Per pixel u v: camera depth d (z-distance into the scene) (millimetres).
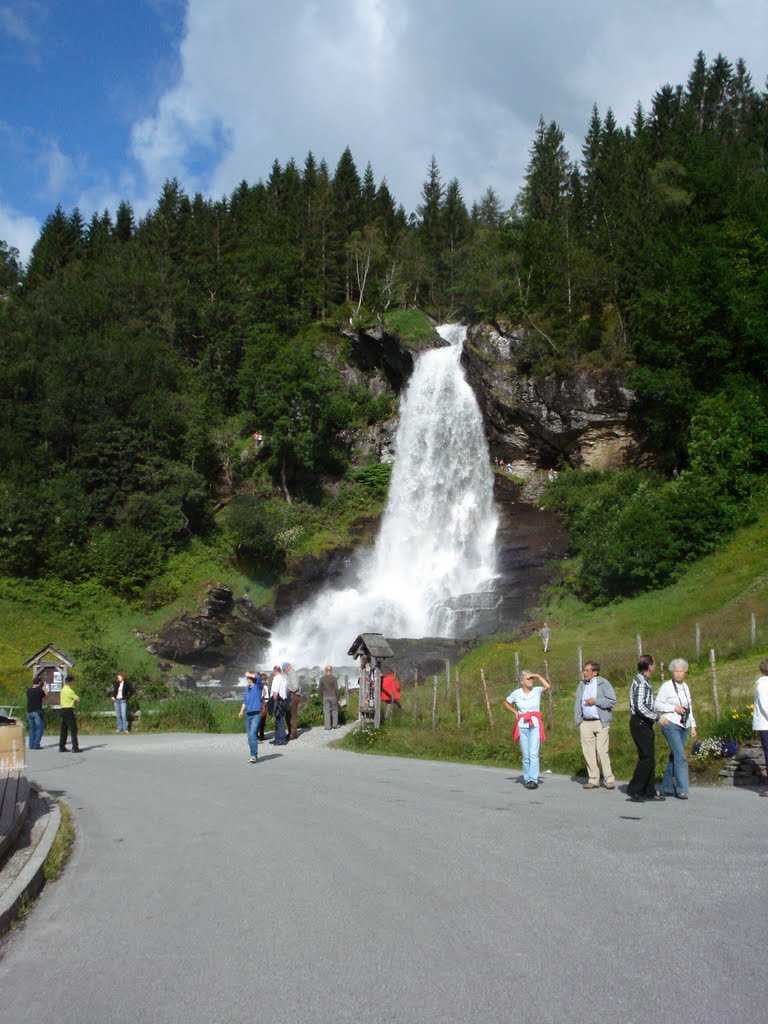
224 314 68062
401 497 58625
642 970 5402
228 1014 4961
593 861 8250
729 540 40656
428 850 8953
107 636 45156
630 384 50656
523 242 64938
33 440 57812
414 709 23516
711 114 90750
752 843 8945
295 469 59312
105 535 51219
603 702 13406
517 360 56594
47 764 18641
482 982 5285
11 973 5840
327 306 72125
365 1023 4750
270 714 23719
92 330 65438
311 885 7684
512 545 50031
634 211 60406
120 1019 4965
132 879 8211
